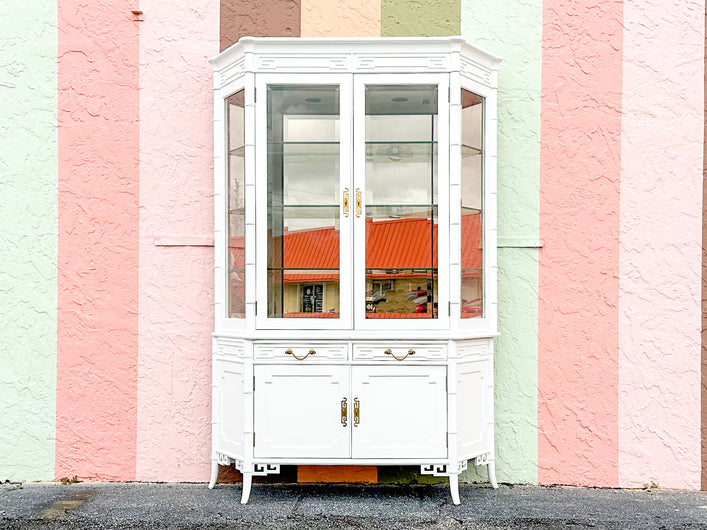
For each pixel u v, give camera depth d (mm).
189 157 5109
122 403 5094
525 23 5062
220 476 5082
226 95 4863
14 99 5125
